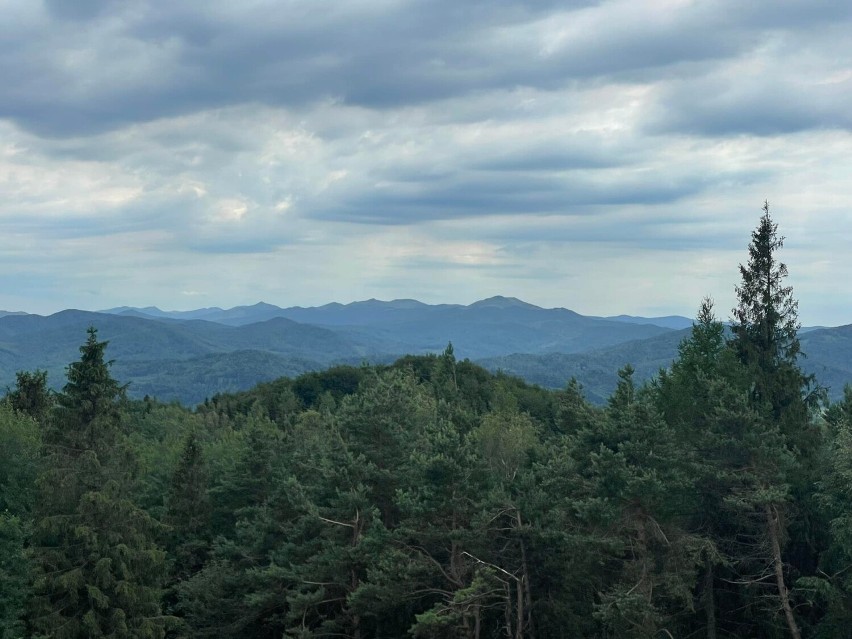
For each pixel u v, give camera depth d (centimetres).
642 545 3297
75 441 4472
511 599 3606
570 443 3791
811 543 3541
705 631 3597
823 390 4153
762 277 4241
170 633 4888
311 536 4078
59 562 3797
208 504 5325
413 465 3884
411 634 3725
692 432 3838
